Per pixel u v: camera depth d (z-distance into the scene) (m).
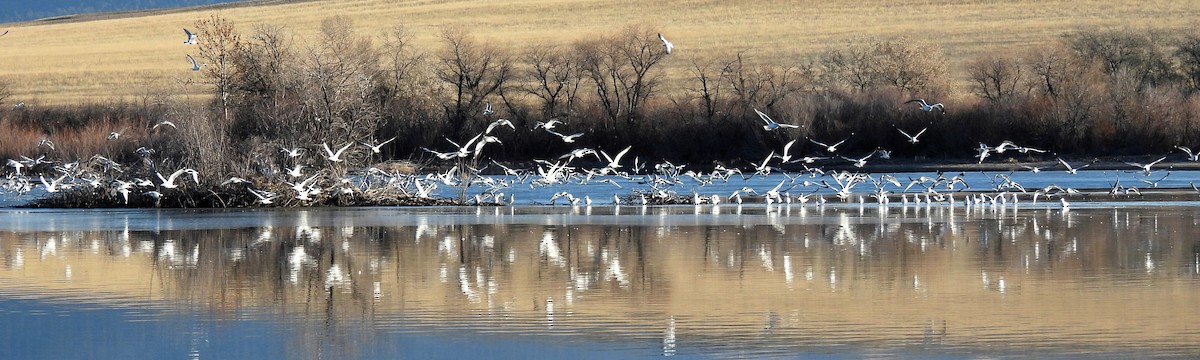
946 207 51.75
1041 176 70.81
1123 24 111.88
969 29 114.50
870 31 114.69
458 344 23.56
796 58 105.00
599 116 83.56
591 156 81.75
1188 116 78.19
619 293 28.89
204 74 93.44
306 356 22.69
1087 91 79.75
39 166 69.44
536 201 55.56
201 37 99.25
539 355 22.70
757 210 50.66
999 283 29.95
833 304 27.31
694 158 81.19
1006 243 37.84
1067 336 23.94
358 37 113.75
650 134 81.94
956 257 34.59
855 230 42.06
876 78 93.06
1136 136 78.00
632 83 91.62
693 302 27.64
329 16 127.81
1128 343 23.39
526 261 34.41
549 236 40.56
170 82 106.12
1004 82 90.81
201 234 41.91
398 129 79.12
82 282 30.88
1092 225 43.19
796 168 78.38
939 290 29.05
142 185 45.91
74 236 41.44
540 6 128.38
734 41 112.12
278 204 51.91
